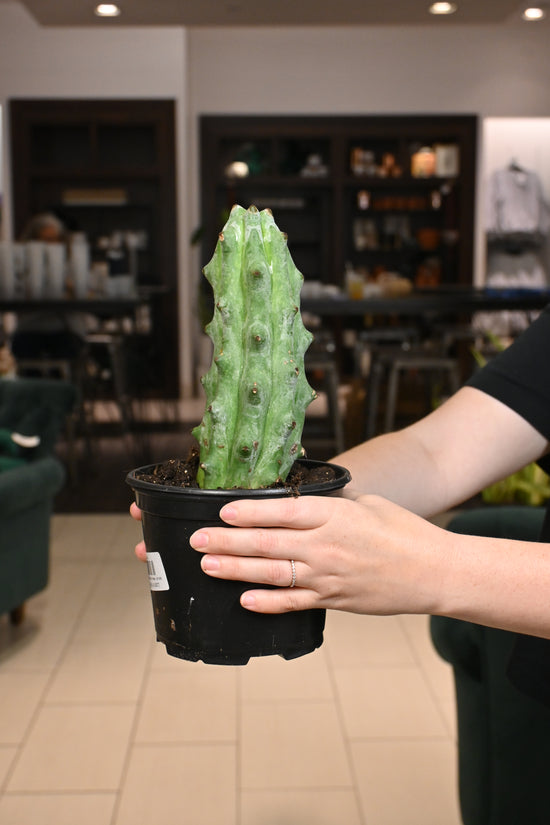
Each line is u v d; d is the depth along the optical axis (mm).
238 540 547
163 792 1905
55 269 5195
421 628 2865
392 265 9188
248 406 569
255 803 1864
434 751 2086
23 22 7895
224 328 581
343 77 8641
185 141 8070
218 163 8914
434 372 6121
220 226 8531
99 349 6344
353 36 8562
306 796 1892
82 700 2338
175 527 584
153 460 5410
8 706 2301
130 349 5961
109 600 3088
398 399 6812
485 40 8578
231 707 2305
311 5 5156
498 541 603
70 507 4375
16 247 5133
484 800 1248
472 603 582
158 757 2053
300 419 603
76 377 5289
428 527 593
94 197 8281
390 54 8617
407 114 8680
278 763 2029
